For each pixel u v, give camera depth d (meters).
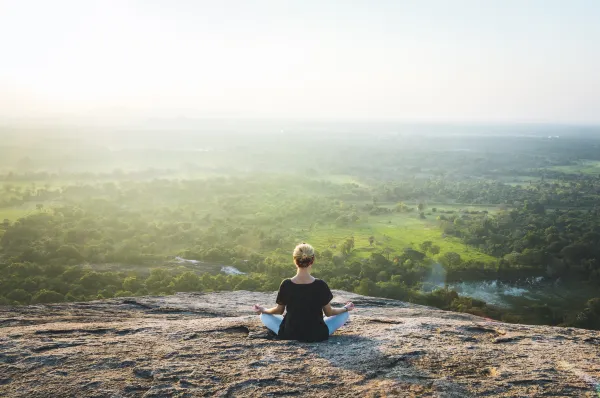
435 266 86.62
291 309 5.75
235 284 61.31
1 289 55.47
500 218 128.38
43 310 8.57
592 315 59.88
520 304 69.62
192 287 59.47
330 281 70.62
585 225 114.00
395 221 141.62
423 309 10.17
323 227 131.12
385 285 67.06
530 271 84.19
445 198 189.62
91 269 74.75
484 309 61.09
